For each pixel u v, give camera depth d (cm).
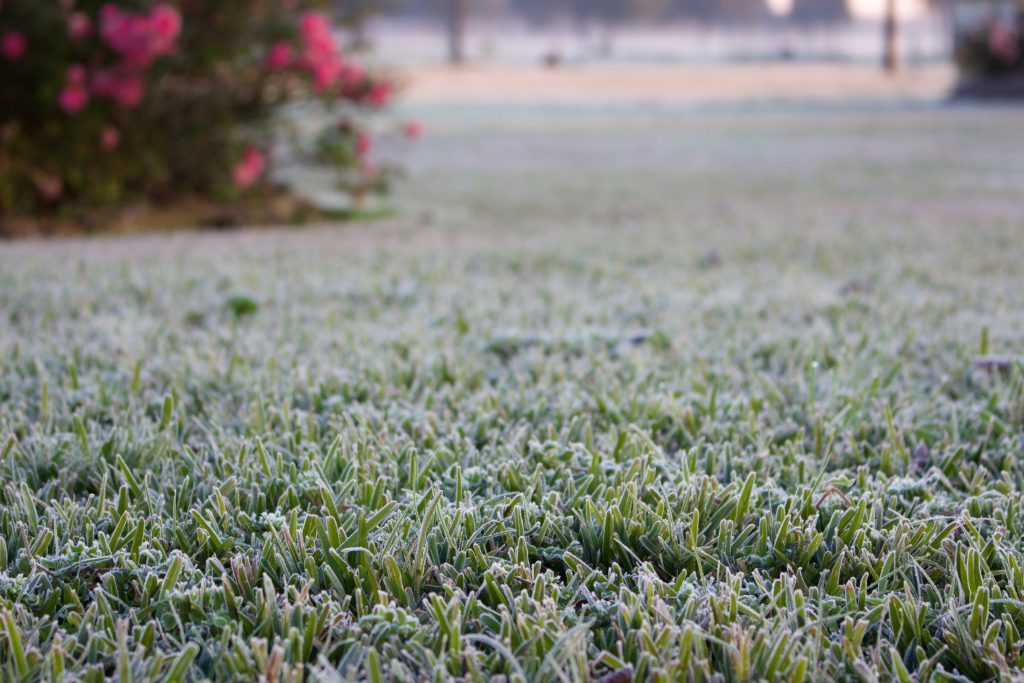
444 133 2142
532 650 152
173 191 857
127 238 716
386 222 831
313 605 171
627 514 199
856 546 191
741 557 190
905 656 160
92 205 802
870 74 5534
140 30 720
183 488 216
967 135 1931
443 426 261
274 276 506
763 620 158
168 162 836
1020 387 291
